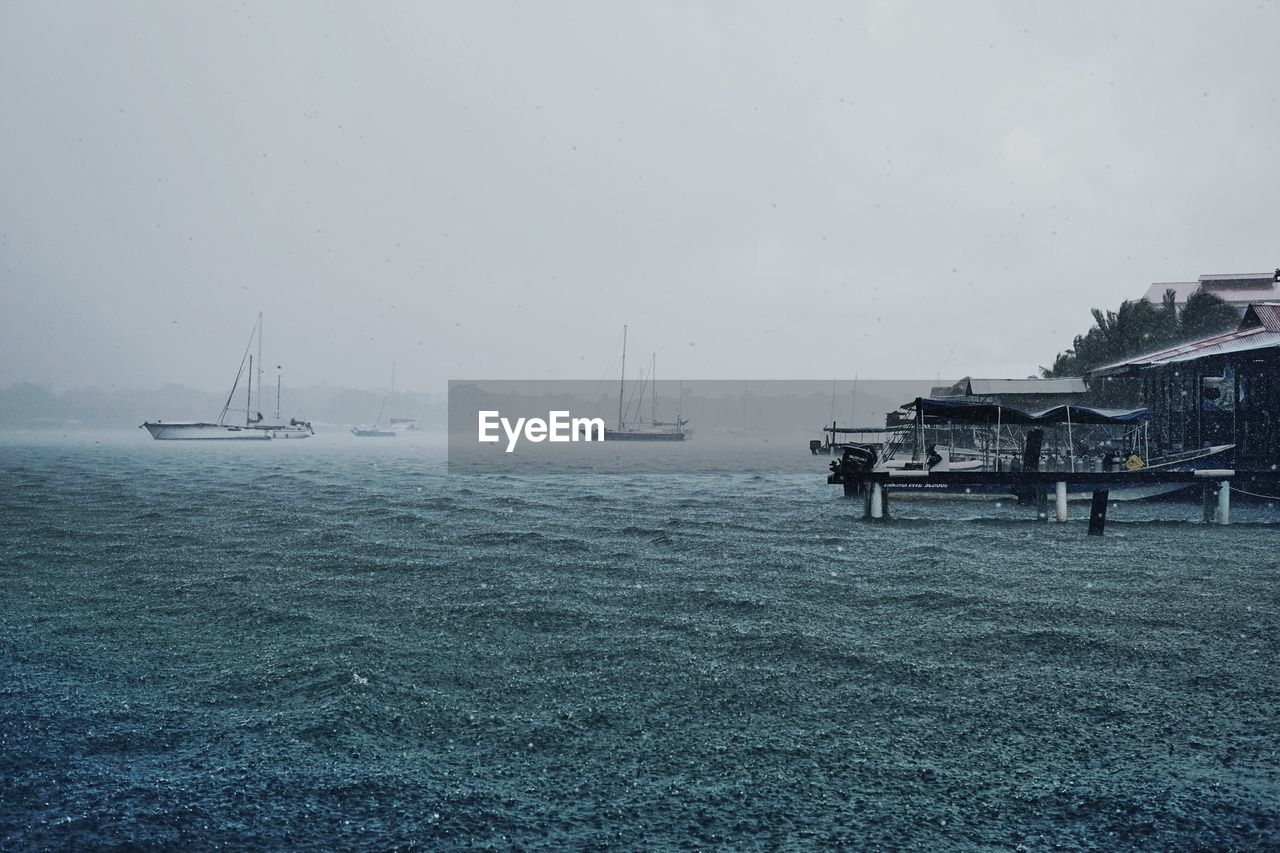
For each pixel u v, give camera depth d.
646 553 18.25
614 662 9.94
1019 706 8.40
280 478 43.22
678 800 6.37
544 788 6.58
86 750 7.28
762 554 18.05
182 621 12.03
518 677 9.38
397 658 10.09
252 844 5.72
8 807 6.21
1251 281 52.94
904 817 6.09
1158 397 33.78
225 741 7.50
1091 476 22.48
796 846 5.68
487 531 21.78
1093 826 5.95
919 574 15.52
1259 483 23.02
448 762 7.07
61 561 17.00
